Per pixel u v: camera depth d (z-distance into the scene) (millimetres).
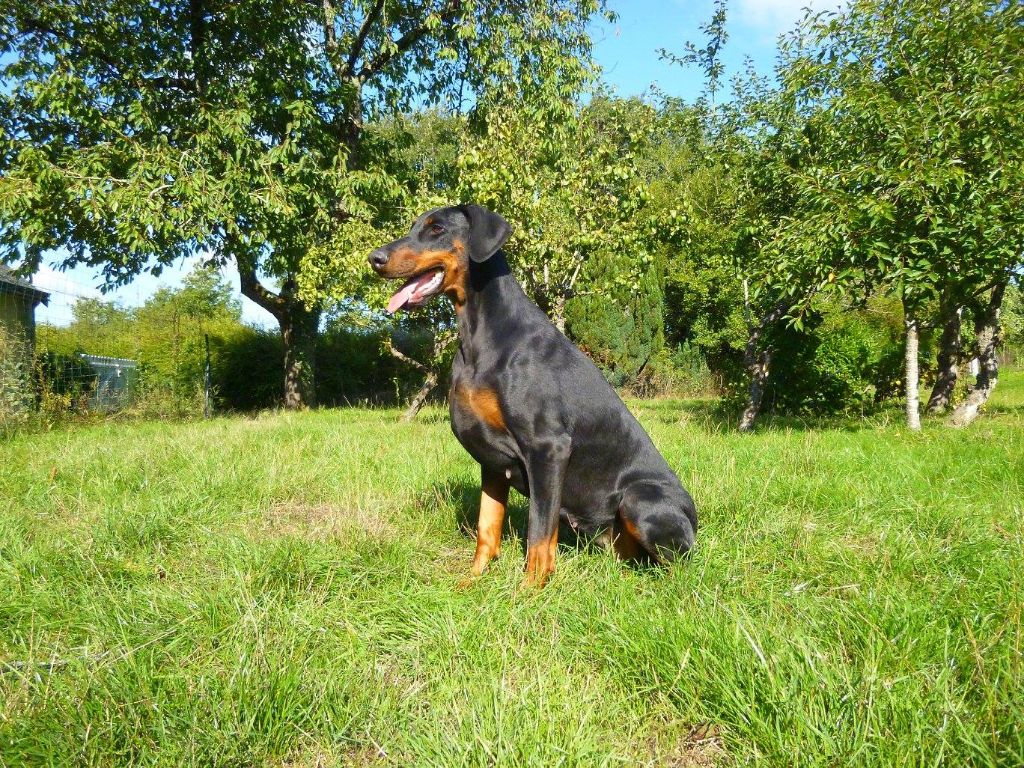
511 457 3152
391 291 9055
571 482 3295
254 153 11766
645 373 19750
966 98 6789
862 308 8734
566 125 8758
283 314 15188
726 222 10422
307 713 1855
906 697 1790
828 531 3627
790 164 9047
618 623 2377
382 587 2807
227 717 1799
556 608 2578
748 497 4223
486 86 13016
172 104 12039
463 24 12836
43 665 2096
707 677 1982
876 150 7719
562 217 7703
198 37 12625
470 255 3057
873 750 1638
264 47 12688
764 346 9602
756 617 2408
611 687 2094
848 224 6812
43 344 12375
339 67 13977
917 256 7121
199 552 3244
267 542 3215
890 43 7930
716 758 1793
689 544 3152
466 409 3150
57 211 10852
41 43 11859
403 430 8211
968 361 13102
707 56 10508
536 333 3172
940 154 6816
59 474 4844
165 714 1826
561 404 3088
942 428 8250
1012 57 6879
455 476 5059
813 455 5695
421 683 2098
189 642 2285
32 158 10266
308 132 12672
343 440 6871
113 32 11875
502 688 1902
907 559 3023
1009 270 7828
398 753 1786
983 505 4043
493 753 1678
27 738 1700
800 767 1626
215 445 6238
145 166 10320
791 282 7590
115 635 2283
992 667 1937
